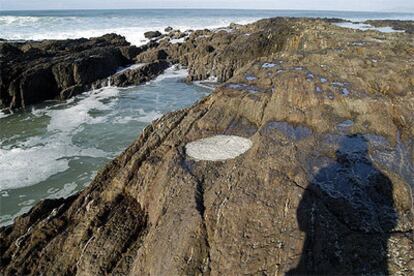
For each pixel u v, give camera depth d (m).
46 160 17.06
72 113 24.27
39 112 24.92
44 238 8.46
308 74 11.65
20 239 8.70
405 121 9.73
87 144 18.86
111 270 7.03
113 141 19.16
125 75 31.38
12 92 25.72
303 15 135.00
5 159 17.20
